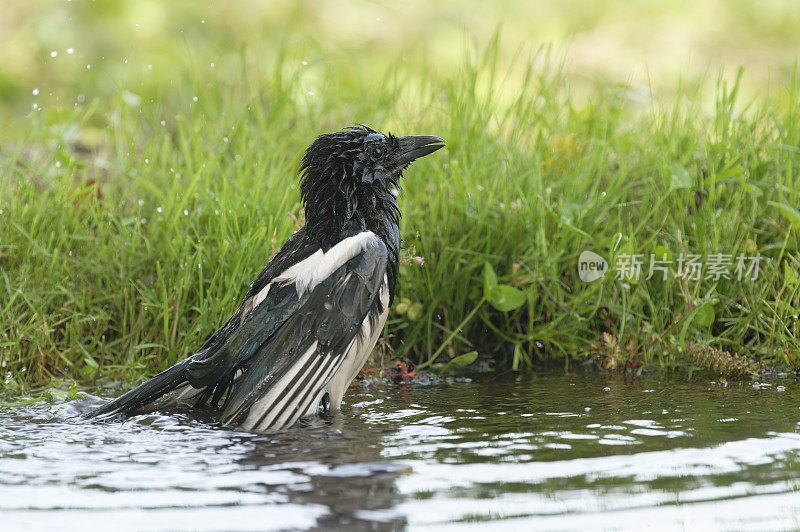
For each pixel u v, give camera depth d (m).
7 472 6.07
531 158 11.89
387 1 25.05
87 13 21.11
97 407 7.97
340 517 5.20
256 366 7.46
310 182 8.54
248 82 14.23
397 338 10.21
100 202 11.23
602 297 10.06
